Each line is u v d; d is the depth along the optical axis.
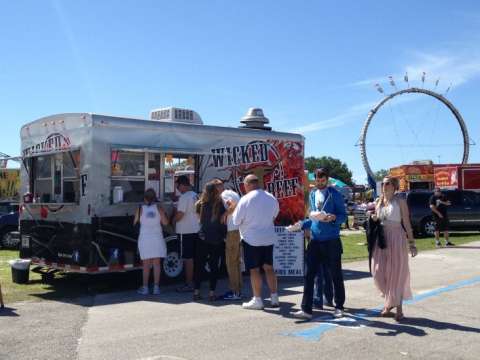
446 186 27.16
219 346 5.77
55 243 9.51
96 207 8.90
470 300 8.22
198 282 8.41
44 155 9.97
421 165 29.53
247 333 6.31
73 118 9.27
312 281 7.07
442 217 16.94
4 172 18.94
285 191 11.73
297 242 10.33
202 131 10.40
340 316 7.06
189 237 9.25
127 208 9.26
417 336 6.18
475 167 26.33
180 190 9.35
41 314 7.39
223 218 8.30
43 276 10.78
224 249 8.66
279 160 11.67
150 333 6.32
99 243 8.91
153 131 9.68
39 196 10.18
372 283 9.88
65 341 6.00
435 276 10.63
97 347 5.75
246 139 11.12
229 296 8.49
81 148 9.07
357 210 26.33
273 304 7.78
